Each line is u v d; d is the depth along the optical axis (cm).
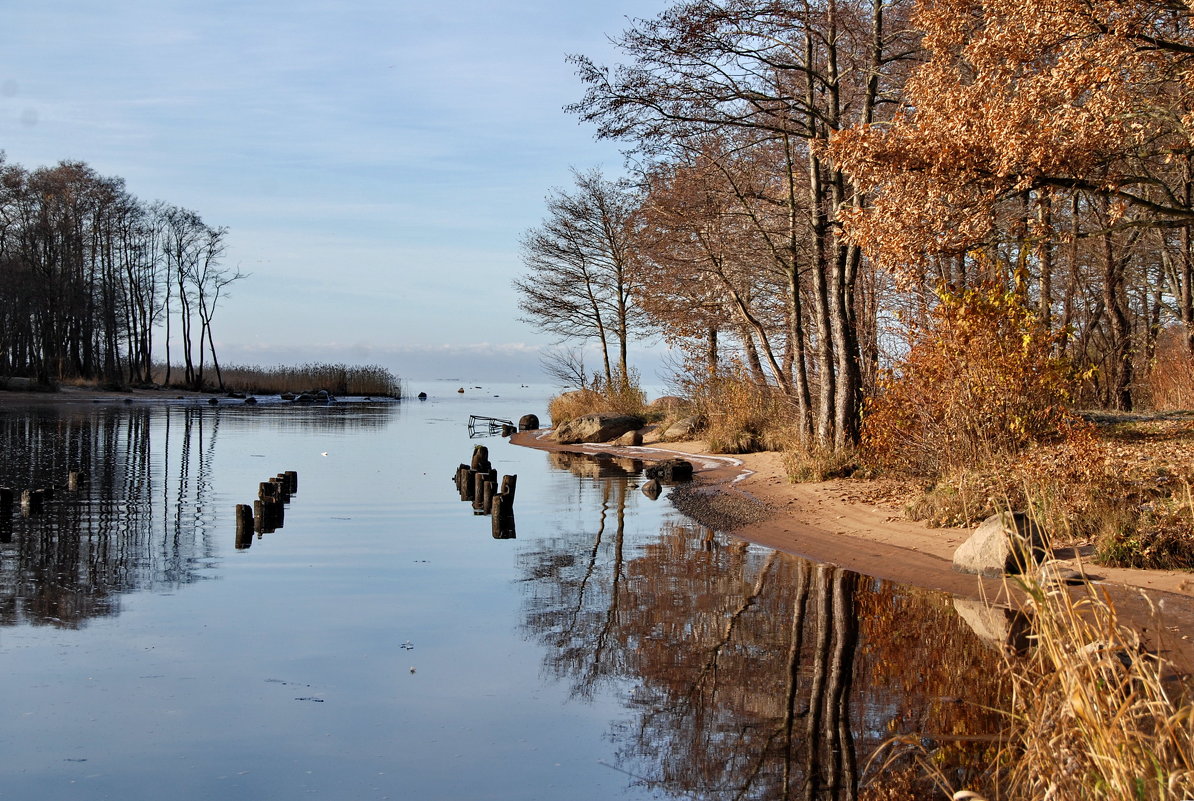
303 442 3394
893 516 1431
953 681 772
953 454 1471
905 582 1121
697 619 980
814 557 1287
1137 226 1280
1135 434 1597
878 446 1670
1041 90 1208
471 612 1016
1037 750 495
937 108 1299
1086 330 2609
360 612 1013
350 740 664
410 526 1602
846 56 1909
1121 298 2773
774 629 938
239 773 609
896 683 772
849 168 1340
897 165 1295
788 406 2622
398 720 702
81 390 6581
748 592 1095
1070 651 526
